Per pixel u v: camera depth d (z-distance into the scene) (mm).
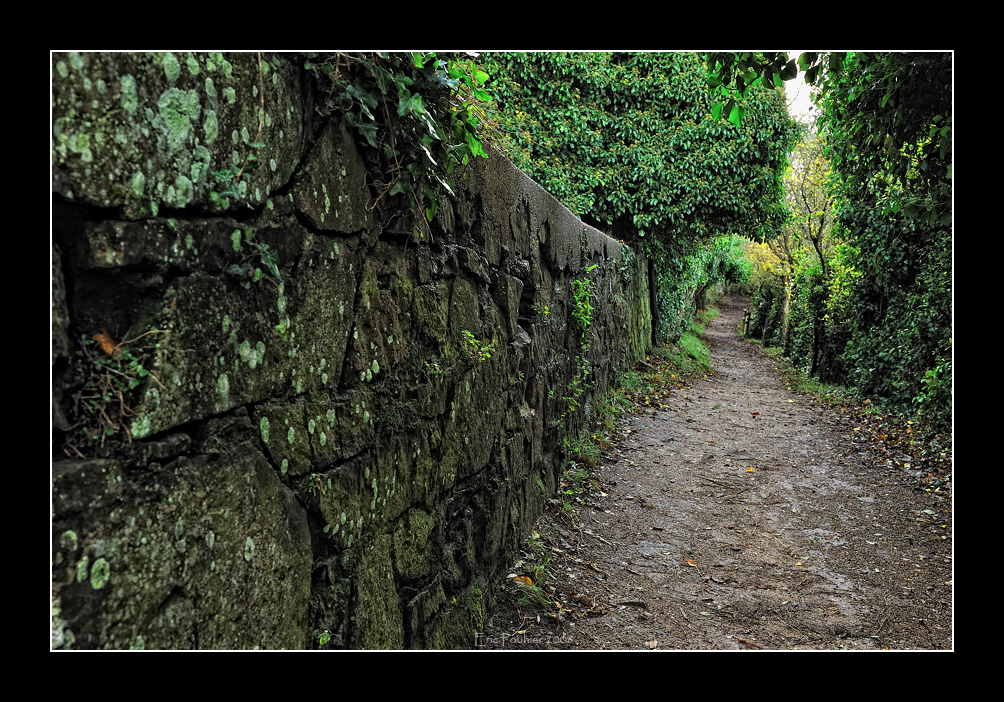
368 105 1952
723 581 4664
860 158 7453
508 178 3959
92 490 1028
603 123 12273
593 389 8023
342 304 1920
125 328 1135
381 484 2199
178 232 1203
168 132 1176
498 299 3848
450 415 2947
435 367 2699
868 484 6945
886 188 8773
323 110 1770
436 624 2711
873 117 5898
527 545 4512
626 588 4418
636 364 12641
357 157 1993
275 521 1543
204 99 1269
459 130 2662
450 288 2971
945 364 7484
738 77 3879
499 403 3836
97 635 1026
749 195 12844
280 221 1570
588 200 12266
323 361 1802
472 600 3273
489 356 3443
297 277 1672
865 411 9906
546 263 5355
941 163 5141
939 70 4844
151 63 1140
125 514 1083
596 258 8242
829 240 15633
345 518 1919
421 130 2283
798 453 8188
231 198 1354
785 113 13383
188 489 1223
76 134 1012
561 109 12008
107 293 1104
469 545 3215
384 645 2168
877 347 10430
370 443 2096
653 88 12234
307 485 1710
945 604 4414
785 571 4895
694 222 13031
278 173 1549
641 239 13484
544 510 5207
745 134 12281
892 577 4828
